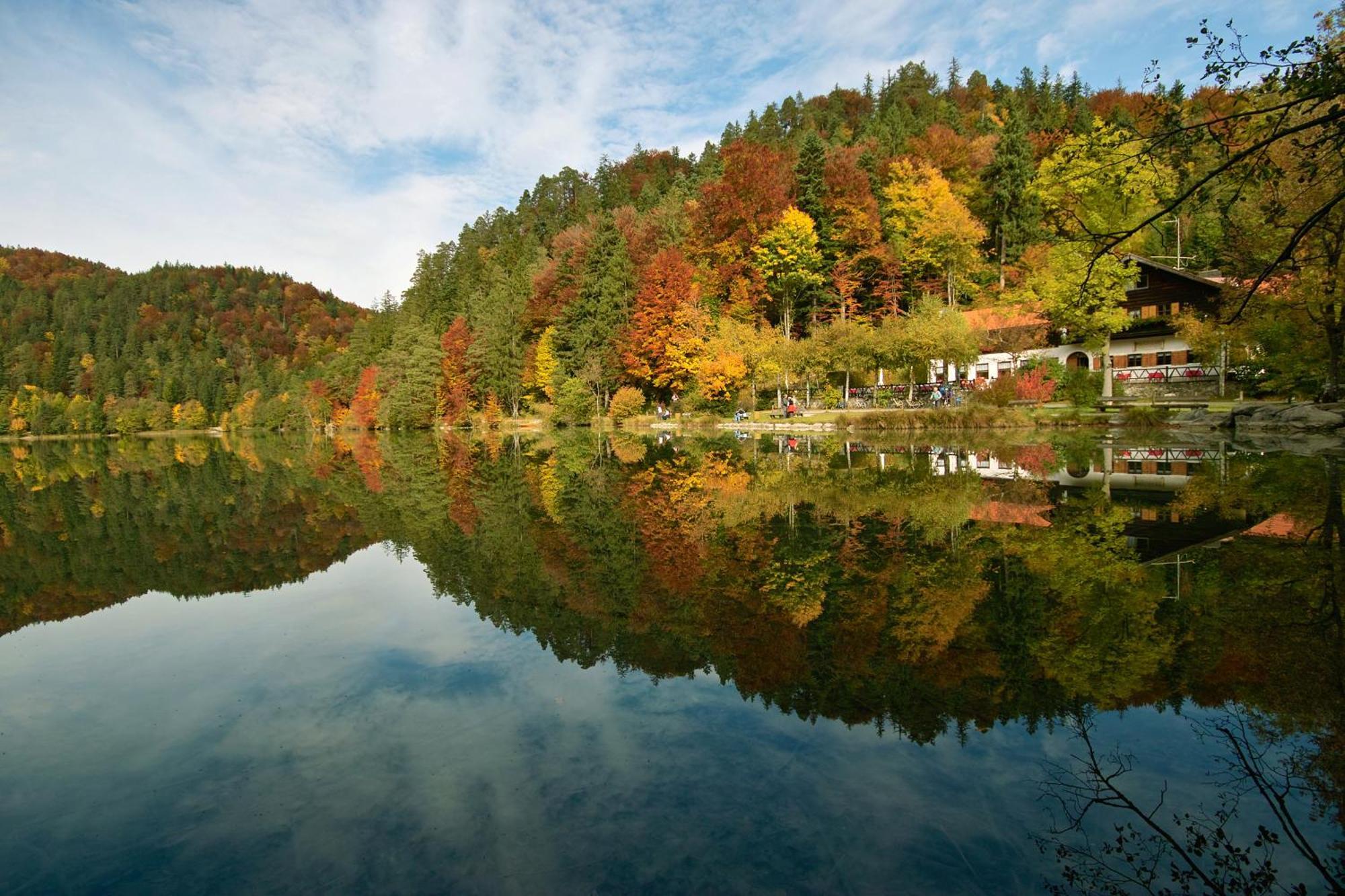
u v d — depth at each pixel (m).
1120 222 34.16
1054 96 85.06
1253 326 24.98
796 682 5.53
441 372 77.06
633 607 7.78
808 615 7.22
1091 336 37.78
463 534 12.93
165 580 10.06
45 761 4.60
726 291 55.81
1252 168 6.23
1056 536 10.45
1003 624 6.75
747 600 7.82
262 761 4.52
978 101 99.12
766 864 3.27
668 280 53.03
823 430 36.91
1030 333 42.09
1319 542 9.44
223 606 8.58
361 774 4.29
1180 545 9.62
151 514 17.03
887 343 38.94
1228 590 7.53
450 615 7.81
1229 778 4.04
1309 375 26.31
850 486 16.61
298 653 6.69
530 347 72.31
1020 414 32.44
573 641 6.73
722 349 46.03
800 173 56.00
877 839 3.46
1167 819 3.63
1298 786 3.93
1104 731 4.62
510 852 3.43
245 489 22.41
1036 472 18.00
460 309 89.00
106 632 7.61
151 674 6.23
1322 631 6.28
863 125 86.38
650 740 4.59
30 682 6.09
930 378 47.09
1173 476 16.09
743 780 4.05
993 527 11.30
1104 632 6.46
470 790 4.05
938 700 5.13
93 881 3.34
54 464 41.19
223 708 5.39
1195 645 6.05
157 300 164.00
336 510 16.98
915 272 55.97
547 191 130.75
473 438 56.66
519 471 24.89
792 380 45.44
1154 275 39.88
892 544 10.29
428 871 3.31
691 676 5.75
